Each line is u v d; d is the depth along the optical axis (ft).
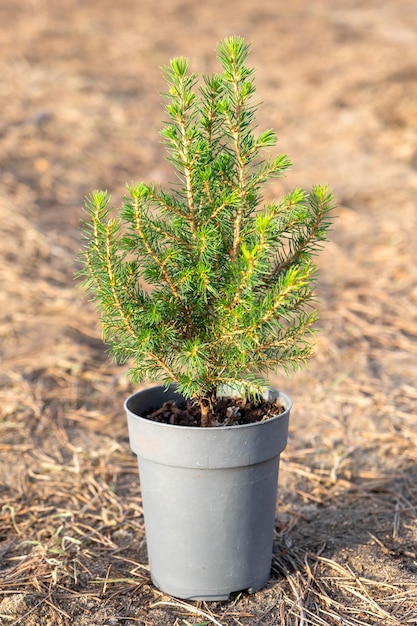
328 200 2.79
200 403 2.91
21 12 12.56
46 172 7.13
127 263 2.78
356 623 2.88
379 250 5.96
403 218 6.47
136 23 12.37
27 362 4.45
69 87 9.16
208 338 2.85
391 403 4.12
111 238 2.73
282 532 3.30
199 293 2.83
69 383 4.30
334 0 14.65
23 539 3.28
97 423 4.02
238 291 2.74
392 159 7.86
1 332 4.76
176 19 12.82
